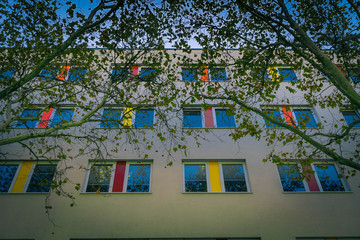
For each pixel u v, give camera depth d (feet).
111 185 32.81
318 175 33.86
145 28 29.17
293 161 35.12
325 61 21.33
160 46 30.30
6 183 32.19
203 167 34.81
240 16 31.76
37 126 38.55
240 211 29.68
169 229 28.19
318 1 29.94
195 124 40.16
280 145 36.27
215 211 29.68
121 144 36.24
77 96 41.09
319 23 30.55
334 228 28.27
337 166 34.58
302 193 31.32
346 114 41.50
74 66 34.24
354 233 27.86
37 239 27.09
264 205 30.19
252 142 36.65
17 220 28.27
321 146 20.29
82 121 22.88
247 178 33.65
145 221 28.78
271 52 27.96
